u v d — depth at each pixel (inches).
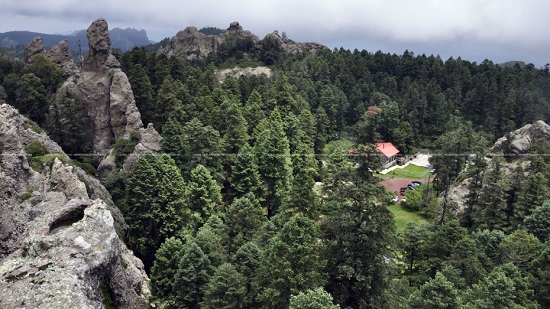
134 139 2930.6
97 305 789.9
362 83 5831.7
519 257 1770.4
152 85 3695.9
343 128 5177.2
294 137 3535.9
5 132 1396.4
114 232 949.2
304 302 1041.5
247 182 2640.3
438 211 2795.3
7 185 1140.5
